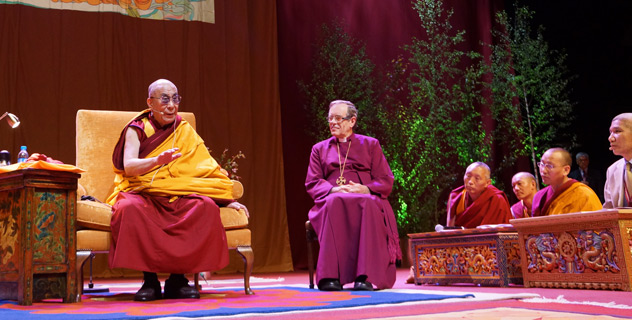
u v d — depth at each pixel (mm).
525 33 8680
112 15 7414
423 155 8289
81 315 2229
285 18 8523
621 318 1892
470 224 4465
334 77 8359
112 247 2969
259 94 8156
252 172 7938
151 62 7547
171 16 7719
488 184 4504
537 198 4195
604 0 7781
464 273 3887
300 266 8211
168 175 3281
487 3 9242
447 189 8578
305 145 8398
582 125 8148
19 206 2828
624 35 7562
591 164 8008
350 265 3516
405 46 8805
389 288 3533
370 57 8781
